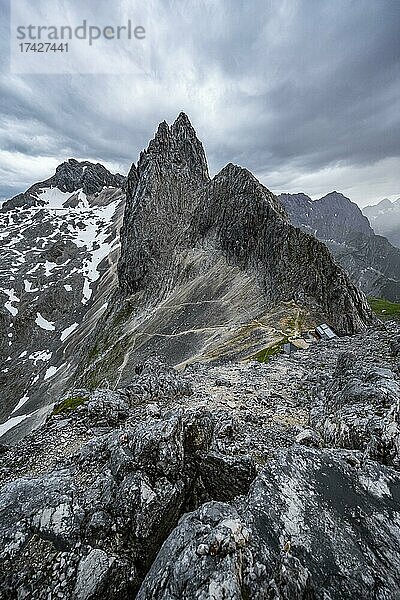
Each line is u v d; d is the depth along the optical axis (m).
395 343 35.22
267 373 32.12
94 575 8.84
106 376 99.44
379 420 13.32
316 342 47.56
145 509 10.60
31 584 8.70
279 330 62.62
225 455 12.69
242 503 9.95
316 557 7.95
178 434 12.59
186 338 92.12
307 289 76.38
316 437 15.88
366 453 12.04
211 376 32.31
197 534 8.23
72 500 10.98
